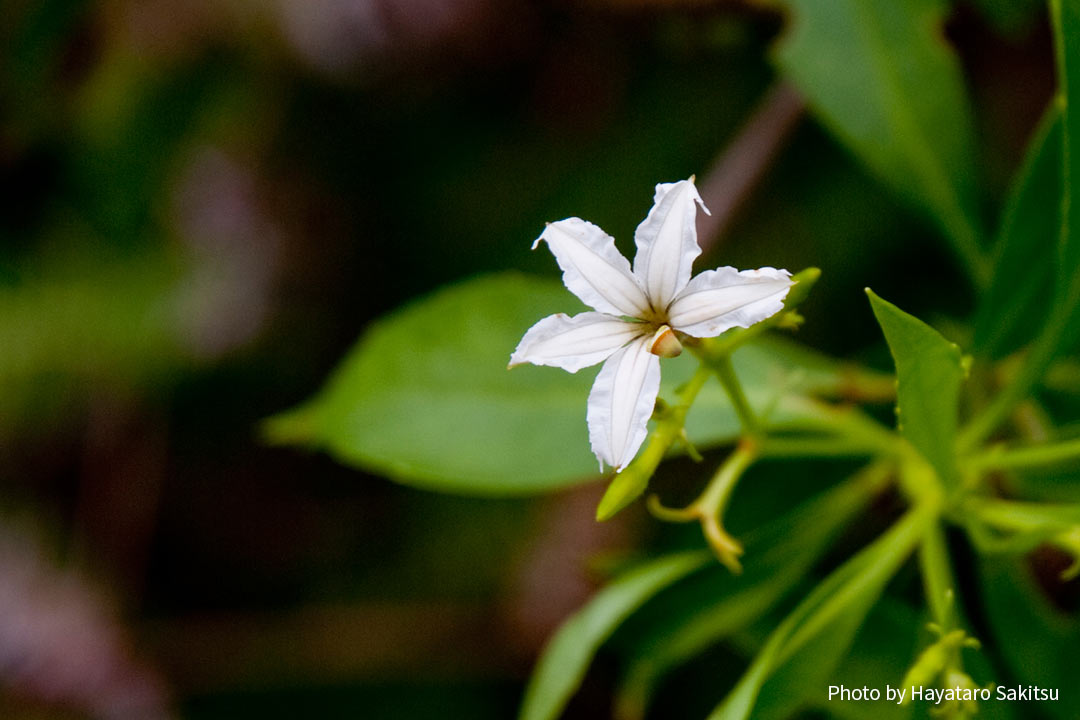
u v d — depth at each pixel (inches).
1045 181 7.8
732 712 7.4
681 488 9.7
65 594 10.5
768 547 8.3
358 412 8.5
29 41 9.8
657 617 8.4
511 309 8.6
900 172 8.5
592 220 10.3
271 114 10.3
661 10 9.7
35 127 10.2
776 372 8.4
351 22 9.8
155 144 10.2
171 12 9.9
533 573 9.9
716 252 9.9
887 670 8.0
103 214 10.4
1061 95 7.5
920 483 8.0
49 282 10.2
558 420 8.4
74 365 10.2
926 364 7.2
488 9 9.8
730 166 9.4
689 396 7.4
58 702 10.3
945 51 8.5
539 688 8.1
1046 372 7.9
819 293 9.9
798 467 8.8
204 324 10.3
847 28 8.6
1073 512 7.8
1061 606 8.8
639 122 10.2
